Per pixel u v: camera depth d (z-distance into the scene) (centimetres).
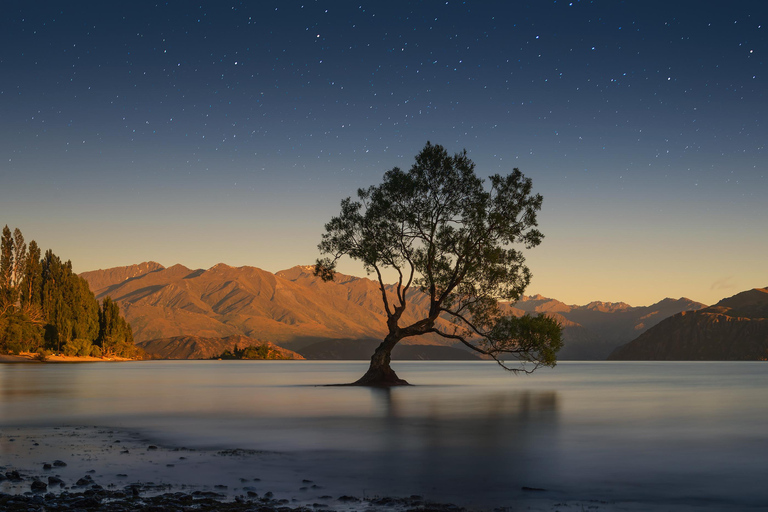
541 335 5012
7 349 14300
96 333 17550
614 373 10462
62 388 5184
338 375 9012
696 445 1989
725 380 7362
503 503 1271
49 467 1631
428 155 5309
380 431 2322
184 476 1527
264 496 1328
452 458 1753
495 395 4381
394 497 1322
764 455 1798
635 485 1423
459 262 5284
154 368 12450
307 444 2008
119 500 1288
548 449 1909
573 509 1227
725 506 1247
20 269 15388
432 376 8925
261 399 3959
